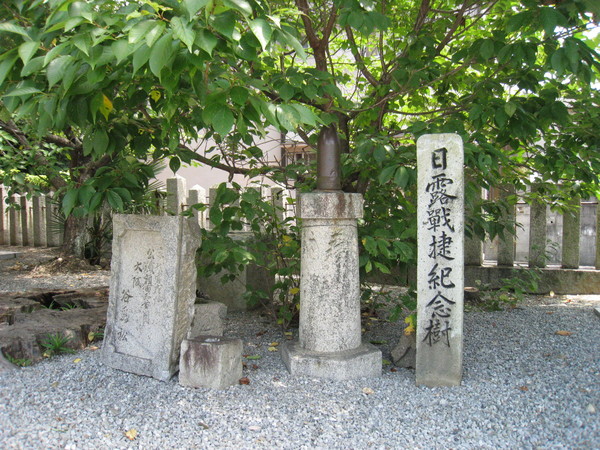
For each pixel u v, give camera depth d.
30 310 4.70
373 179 3.97
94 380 3.29
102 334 4.14
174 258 3.31
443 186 3.12
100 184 3.35
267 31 1.91
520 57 3.13
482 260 6.06
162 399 2.99
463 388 3.11
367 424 2.67
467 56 3.57
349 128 4.53
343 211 3.36
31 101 2.45
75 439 2.52
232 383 3.21
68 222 7.79
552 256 6.11
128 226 3.54
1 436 2.53
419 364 3.19
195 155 4.17
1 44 2.76
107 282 6.66
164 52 1.87
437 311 3.16
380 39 4.29
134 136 3.60
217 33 2.19
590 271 5.64
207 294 5.34
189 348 3.18
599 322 4.53
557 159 3.99
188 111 3.28
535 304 5.34
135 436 2.55
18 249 9.23
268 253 4.66
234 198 3.80
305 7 3.91
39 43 2.03
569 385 3.09
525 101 3.61
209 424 2.68
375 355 3.41
